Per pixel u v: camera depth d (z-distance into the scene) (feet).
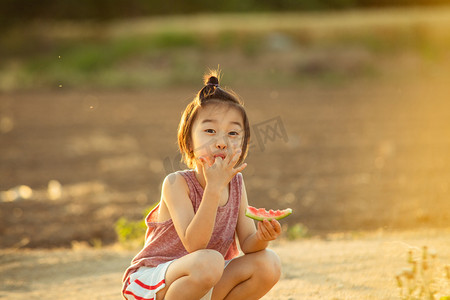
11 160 54.60
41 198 41.57
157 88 111.45
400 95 94.38
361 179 44.68
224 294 13.01
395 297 15.06
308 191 41.68
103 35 148.15
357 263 19.31
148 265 12.87
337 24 144.05
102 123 75.20
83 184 45.57
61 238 32.22
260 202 38.91
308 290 16.62
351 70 121.08
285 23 147.02
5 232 33.55
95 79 118.62
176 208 12.60
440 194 38.70
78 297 17.90
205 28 142.31
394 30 138.92
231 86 110.63
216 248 13.10
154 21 165.68
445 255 19.16
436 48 131.64
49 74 123.54
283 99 93.45
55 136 66.64
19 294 18.61
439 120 70.74
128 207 38.47
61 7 180.86
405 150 54.60
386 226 31.78
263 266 12.84
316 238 28.99
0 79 117.39
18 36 150.82
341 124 70.44
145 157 55.52
